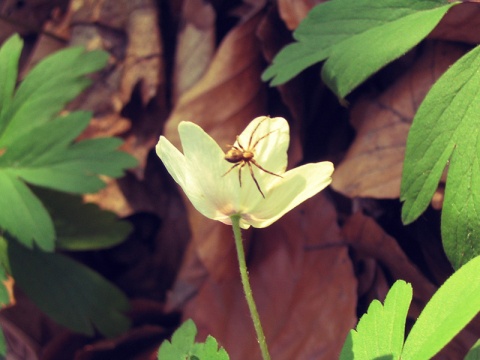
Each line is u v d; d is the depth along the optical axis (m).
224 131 0.19
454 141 0.13
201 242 0.19
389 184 0.17
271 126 0.12
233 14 0.21
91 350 0.19
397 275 0.17
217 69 0.20
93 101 0.23
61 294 0.20
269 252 0.18
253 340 0.18
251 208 0.12
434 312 0.10
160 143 0.11
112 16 0.23
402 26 0.14
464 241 0.12
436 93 0.13
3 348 0.18
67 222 0.20
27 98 0.20
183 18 0.22
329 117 0.19
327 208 0.18
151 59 0.22
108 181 0.22
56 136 0.19
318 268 0.18
